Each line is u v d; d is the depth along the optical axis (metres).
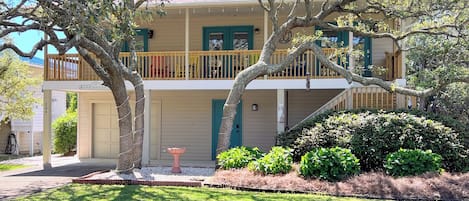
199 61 12.08
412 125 8.98
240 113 13.39
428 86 9.91
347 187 7.50
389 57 12.04
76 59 12.46
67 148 16.12
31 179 9.90
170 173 9.70
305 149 9.36
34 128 17.50
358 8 10.10
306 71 11.45
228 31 13.48
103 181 8.76
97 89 12.23
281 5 10.52
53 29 7.04
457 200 6.90
